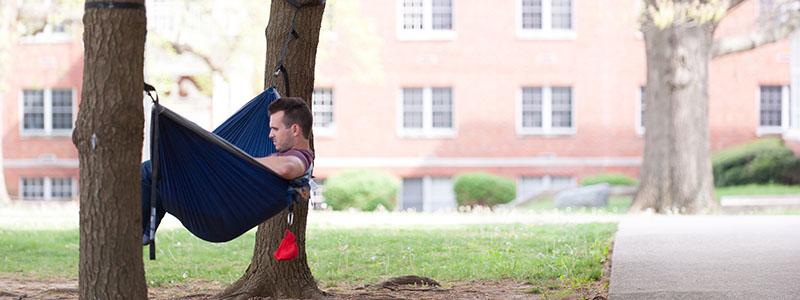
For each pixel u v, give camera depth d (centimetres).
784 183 3086
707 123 2362
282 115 604
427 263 1123
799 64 3316
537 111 3347
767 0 3064
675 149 2345
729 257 1045
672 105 2350
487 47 3328
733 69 3334
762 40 2428
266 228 808
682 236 1298
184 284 971
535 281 930
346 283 974
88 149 522
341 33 3081
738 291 795
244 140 689
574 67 3325
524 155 3325
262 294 801
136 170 533
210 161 560
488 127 3331
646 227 1491
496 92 3331
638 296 775
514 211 2630
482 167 3322
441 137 3331
